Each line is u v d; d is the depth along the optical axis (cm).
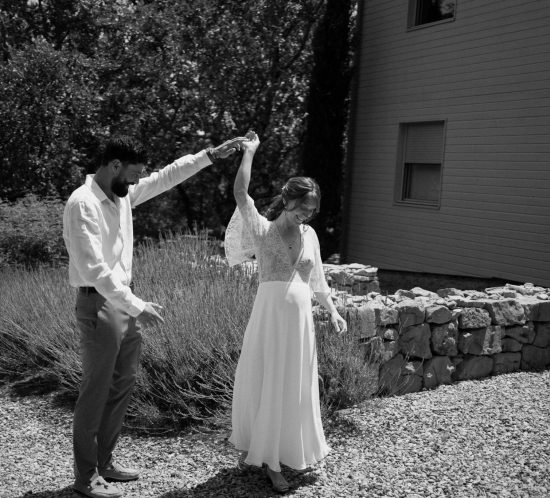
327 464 368
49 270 711
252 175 1501
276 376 333
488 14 985
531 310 569
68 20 1224
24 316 570
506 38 957
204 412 439
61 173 1143
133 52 1207
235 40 1269
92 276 298
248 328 345
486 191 1000
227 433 409
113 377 331
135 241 1249
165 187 358
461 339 527
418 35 1123
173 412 435
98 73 1181
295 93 1420
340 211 1334
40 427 430
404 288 1019
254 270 615
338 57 1251
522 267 945
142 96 1231
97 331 311
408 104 1153
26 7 1227
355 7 1358
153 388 449
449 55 1060
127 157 311
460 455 377
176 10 1235
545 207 909
